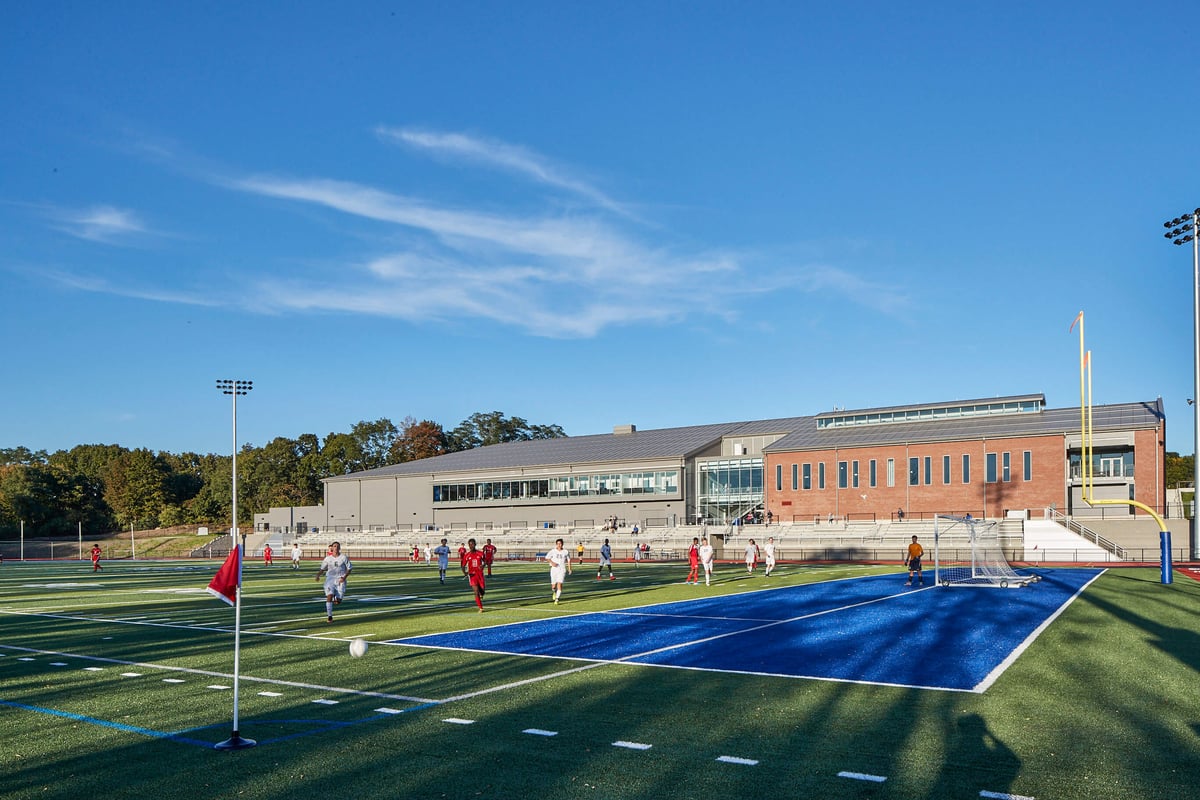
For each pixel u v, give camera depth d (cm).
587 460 9475
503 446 11550
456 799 830
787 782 870
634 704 1243
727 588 3622
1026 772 899
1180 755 959
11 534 12656
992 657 1652
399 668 1567
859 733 1064
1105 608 2586
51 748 1024
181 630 2238
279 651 1806
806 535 7450
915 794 830
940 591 3328
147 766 946
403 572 5466
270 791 858
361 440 16062
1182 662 1584
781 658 1662
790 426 9119
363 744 1028
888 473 7788
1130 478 6956
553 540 8556
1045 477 7050
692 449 9025
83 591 3906
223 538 11050
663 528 8425
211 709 1230
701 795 834
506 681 1430
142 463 14362
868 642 1881
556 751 994
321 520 11356
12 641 2048
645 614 2542
